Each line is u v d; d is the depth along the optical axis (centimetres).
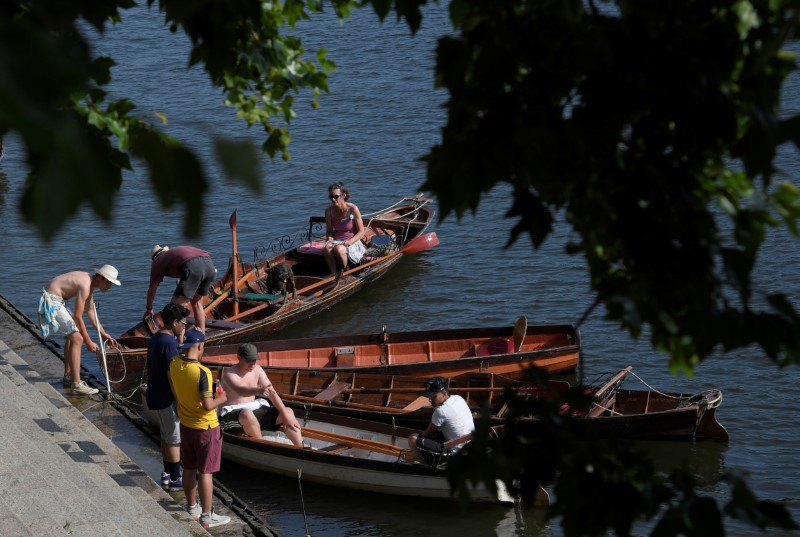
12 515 1911
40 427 2748
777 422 3459
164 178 388
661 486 779
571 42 699
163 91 7688
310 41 8819
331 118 7088
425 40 8775
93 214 322
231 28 841
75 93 308
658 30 728
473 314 4547
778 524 745
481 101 720
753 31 721
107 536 1991
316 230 5434
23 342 3772
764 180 708
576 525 769
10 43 289
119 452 2764
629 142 759
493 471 799
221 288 4528
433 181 734
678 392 3569
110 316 4519
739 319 748
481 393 3472
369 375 3584
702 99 709
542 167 699
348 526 2911
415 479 2939
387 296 4738
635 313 767
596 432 839
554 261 4950
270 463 3089
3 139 308
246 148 370
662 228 741
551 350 3762
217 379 3609
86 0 471
